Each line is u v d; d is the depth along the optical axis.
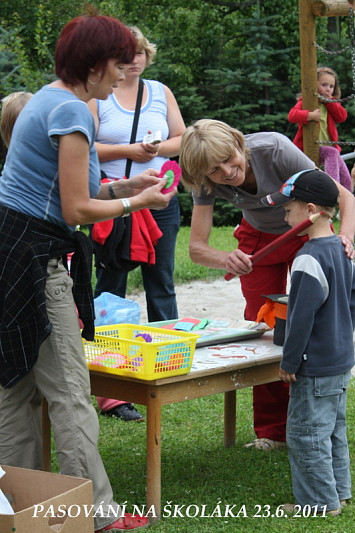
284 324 3.41
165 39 18.19
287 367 2.92
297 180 3.03
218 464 3.63
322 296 2.88
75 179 2.54
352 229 3.50
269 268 3.85
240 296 8.18
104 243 4.26
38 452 3.00
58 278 2.67
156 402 2.91
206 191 3.53
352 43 6.37
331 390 2.96
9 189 2.64
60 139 2.52
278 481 3.39
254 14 16.50
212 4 18.58
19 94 3.74
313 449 2.96
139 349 2.88
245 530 2.86
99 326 3.46
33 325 2.62
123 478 3.46
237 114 16.08
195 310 7.47
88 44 2.54
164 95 4.58
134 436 4.09
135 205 2.74
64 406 2.70
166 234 4.55
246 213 3.70
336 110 7.98
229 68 17.14
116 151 4.28
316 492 2.98
